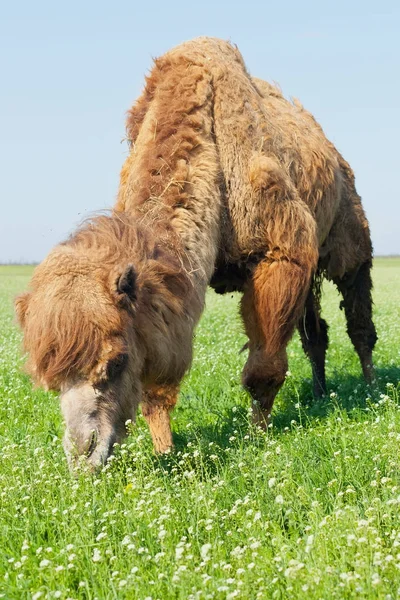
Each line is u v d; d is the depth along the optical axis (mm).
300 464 6312
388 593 3959
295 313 8180
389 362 12234
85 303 5973
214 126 8164
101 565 4711
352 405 8945
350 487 5527
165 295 6645
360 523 4527
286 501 5441
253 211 8062
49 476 6113
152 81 8508
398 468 5867
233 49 9109
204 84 8211
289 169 8797
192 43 8805
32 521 5430
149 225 7137
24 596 4543
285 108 9945
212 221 7703
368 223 11273
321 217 9766
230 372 11367
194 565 4637
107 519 5340
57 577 4648
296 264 8141
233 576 4457
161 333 6574
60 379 5918
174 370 6879
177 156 7719
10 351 14789
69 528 5191
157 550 4988
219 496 5785
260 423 8352
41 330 5914
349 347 14258
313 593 4051
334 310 24156
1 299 35938
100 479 5855
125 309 6156
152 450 7629
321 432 7660
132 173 7953
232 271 8422
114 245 6543
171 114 7969
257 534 4938
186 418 9102
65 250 6383
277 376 8211
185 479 6137
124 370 6129
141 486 5820
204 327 18578
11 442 7711
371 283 11461
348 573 4074
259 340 8203
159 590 4355
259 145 8312
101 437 5922
